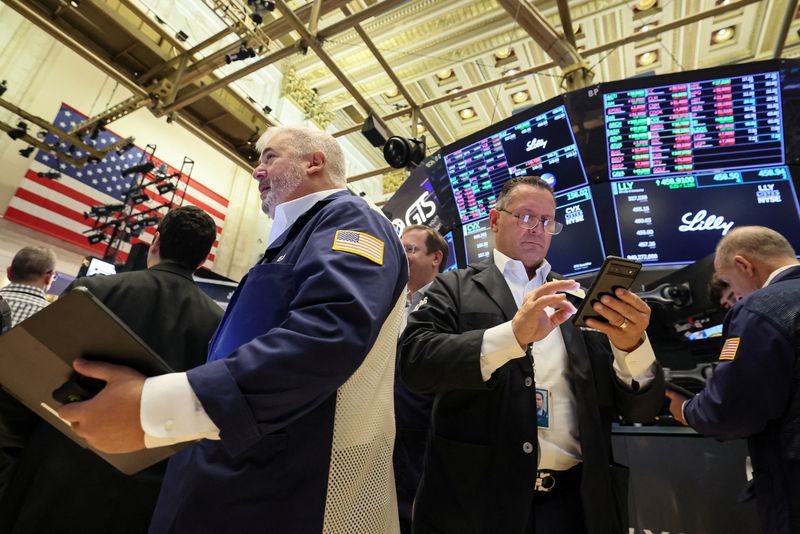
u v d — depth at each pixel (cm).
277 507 73
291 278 88
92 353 66
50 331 63
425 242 235
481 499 104
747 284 158
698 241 272
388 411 97
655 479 157
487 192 345
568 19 384
